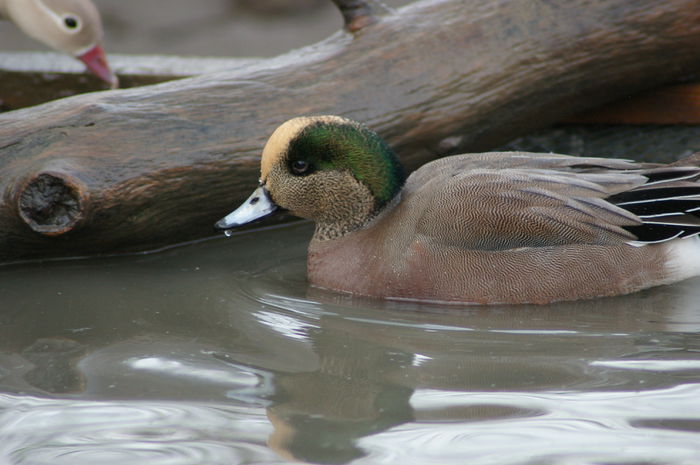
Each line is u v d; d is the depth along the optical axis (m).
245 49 22.84
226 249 11.29
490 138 12.01
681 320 8.87
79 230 10.20
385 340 8.50
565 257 9.40
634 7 11.70
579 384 7.51
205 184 10.67
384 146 9.90
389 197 9.96
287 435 6.79
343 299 9.62
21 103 14.88
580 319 8.95
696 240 9.89
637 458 6.40
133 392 7.51
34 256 10.67
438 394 7.38
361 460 6.43
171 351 8.30
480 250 9.45
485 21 11.62
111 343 8.49
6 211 10.01
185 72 14.40
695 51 11.96
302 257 11.02
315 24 24.27
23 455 6.58
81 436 6.82
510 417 7.00
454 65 11.45
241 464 6.42
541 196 9.44
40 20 15.28
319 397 7.37
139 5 25.44
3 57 15.24
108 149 10.25
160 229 10.82
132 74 14.57
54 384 7.66
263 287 9.98
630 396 7.28
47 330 8.81
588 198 9.49
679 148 12.86
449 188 9.64
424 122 11.35
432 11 11.69
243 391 7.50
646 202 9.58
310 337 8.59
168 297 9.66
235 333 8.70
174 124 10.57
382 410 7.14
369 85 11.24
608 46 11.76
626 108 12.88
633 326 8.74
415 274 9.49
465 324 8.87
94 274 10.38
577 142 13.20
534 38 11.64
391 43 11.42
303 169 9.83
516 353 8.16
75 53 14.94
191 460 6.48
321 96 11.09
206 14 25.00
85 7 14.77
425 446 6.61
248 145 10.76
